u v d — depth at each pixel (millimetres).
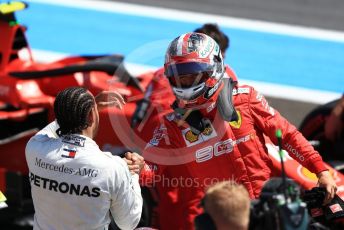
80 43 42781
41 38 43250
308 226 13539
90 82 23531
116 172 14250
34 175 14602
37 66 24938
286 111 34688
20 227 22453
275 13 46812
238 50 41812
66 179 14227
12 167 23438
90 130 14625
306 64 40281
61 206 14414
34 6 47562
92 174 14141
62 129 14492
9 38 24578
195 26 45188
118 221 14844
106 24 45375
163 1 48656
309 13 46781
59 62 25766
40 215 14820
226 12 47000
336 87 37594
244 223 12305
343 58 41125
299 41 43062
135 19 46031
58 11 47031
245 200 12312
